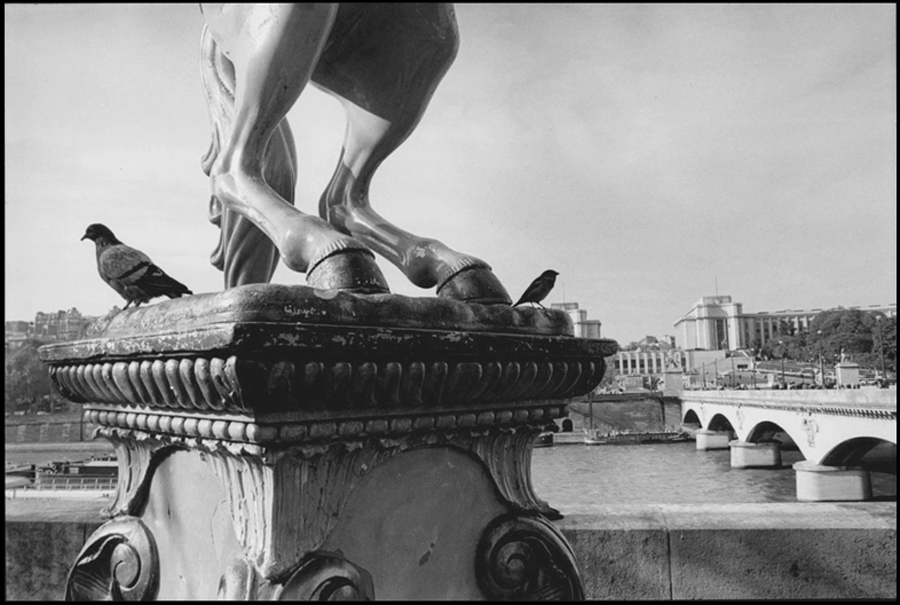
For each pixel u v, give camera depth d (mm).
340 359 1592
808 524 2717
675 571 2697
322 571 1644
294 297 1559
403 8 2400
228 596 1617
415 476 1928
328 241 1929
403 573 1872
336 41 2426
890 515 2830
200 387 1572
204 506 1863
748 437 46719
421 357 1740
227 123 2604
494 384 1919
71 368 2078
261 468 1624
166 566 1997
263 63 2055
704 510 3002
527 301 2289
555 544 2145
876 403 29266
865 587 2625
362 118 2574
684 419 69312
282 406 1558
